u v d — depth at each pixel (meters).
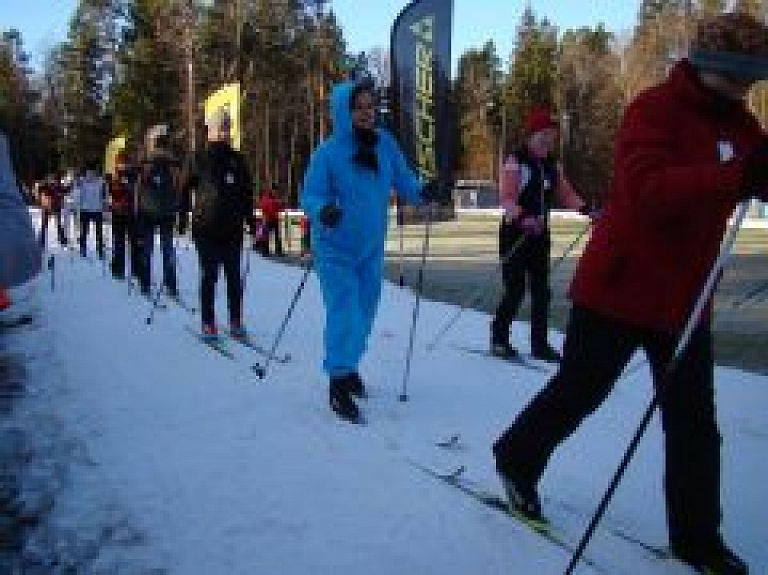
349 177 6.19
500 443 4.26
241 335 9.22
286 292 14.04
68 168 76.12
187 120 58.34
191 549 4.06
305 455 5.26
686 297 3.71
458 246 26.84
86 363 7.94
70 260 19.75
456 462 5.18
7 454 5.43
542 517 4.25
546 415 4.09
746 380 7.59
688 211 3.44
